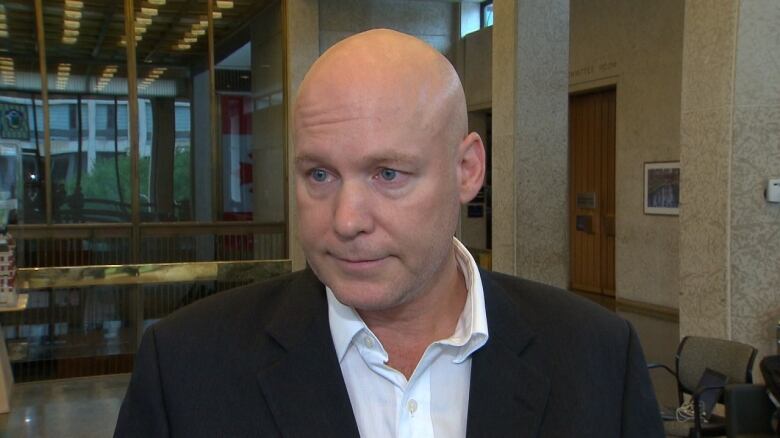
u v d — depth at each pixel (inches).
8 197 312.2
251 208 362.6
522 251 269.3
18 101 312.2
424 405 34.2
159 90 337.7
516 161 268.7
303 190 30.5
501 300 36.6
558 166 272.8
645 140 334.6
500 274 43.0
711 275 162.2
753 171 156.3
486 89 448.1
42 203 316.8
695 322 166.9
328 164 29.2
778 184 154.5
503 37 273.3
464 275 37.7
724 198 158.2
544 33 269.1
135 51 331.0
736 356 143.9
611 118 374.6
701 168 164.4
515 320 36.1
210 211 352.5
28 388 231.8
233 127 358.9
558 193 273.6
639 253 341.7
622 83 347.6
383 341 35.8
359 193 29.0
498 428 33.3
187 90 345.7
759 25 154.6
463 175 33.1
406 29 453.7
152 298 283.4
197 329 35.3
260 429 32.6
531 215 270.2
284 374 33.3
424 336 35.8
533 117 269.4
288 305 35.4
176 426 33.4
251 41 362.0
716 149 160.1
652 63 327.6
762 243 157.2
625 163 348.5
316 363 33.4
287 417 32.4
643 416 36.3
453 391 34.7
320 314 34.5
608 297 376.2
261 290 38.2
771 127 155.7
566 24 271.7
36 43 312.7
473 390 33.9
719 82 158.7
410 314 35.1
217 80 354.0
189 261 346.6
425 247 30.1
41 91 314.8
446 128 30.5
